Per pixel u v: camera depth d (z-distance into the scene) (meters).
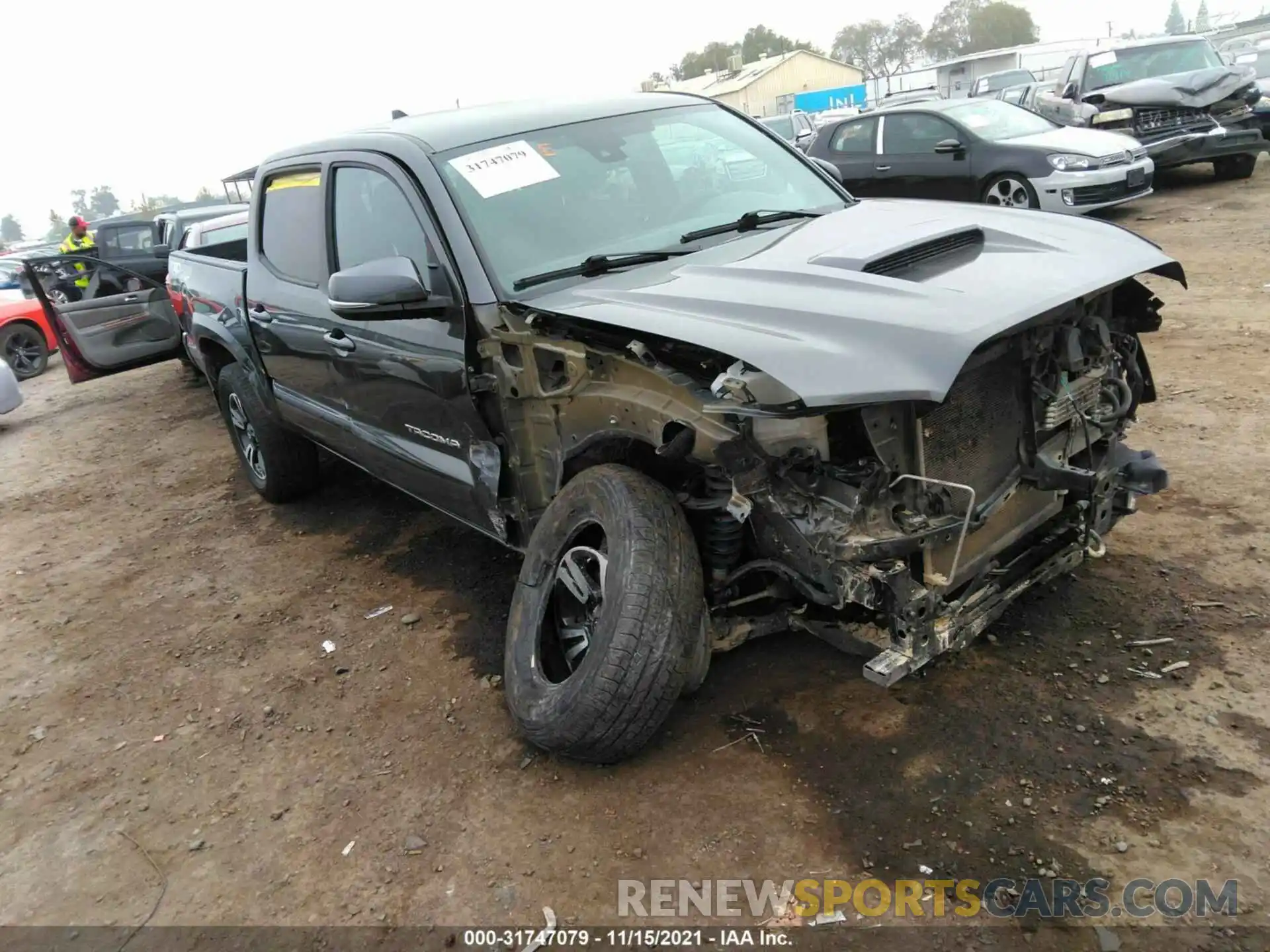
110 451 7.98
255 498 6.20
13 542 6.05
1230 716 2.76
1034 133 10.63
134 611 4.76
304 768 3.28
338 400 4.39
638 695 2.70
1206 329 6.34
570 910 2.48
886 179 11.30
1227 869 2.29
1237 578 3.42
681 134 4.01
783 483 2.59
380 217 3.76
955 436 2.69
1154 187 12.75
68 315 8.14
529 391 3.19
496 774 3.05
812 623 2.90
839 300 2.63
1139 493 3.21
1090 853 2.39
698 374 2.73
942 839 2.50
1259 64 16.25
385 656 3.92
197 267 5.86
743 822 2.66
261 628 4.35
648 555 2.76
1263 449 4.40
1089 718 2.84
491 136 3.69
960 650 2.84
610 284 3.15
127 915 2.74
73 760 3.56
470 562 4.69
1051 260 2.93
